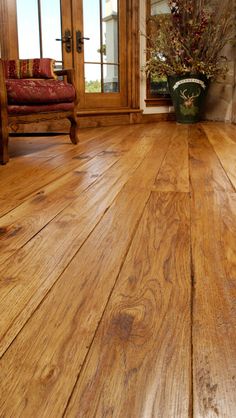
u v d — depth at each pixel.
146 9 4.50
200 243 0.97
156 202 1.33
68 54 4.00
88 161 2.14
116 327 0.62
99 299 0.71
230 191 1.47
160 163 2.04
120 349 0.57
